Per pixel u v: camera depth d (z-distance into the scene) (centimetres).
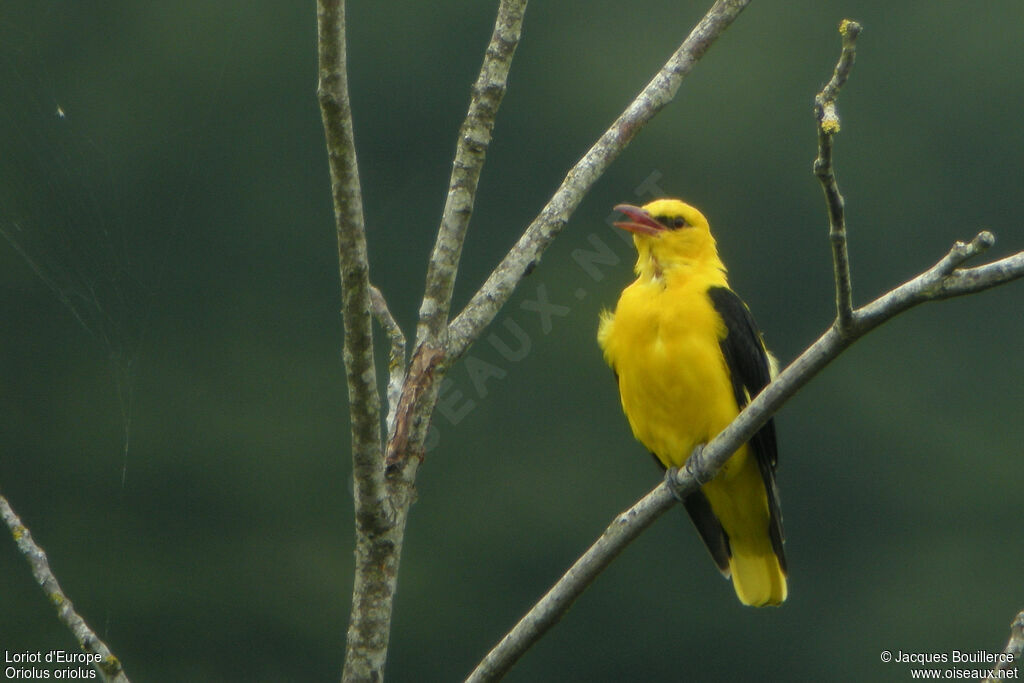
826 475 1964
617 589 1858
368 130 1852
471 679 496
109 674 450
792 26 2077
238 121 1761
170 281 1733
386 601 440
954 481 1939
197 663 1731
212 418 1756
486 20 1858
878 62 2067
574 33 2016
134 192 1705
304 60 1811
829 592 1919
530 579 1811
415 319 1800
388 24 1869
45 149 1569
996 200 2025
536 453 1817
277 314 1789
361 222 418
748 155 2025
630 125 519
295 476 1761
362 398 427
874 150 2045
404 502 451
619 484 1808
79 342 1703
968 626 1856
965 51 2072
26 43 1605
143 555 1748
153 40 1733
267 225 1795
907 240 2016
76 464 1728
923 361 1994
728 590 1862
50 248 1603
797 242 2000
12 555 1722
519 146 1959
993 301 2006
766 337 1994
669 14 2042
